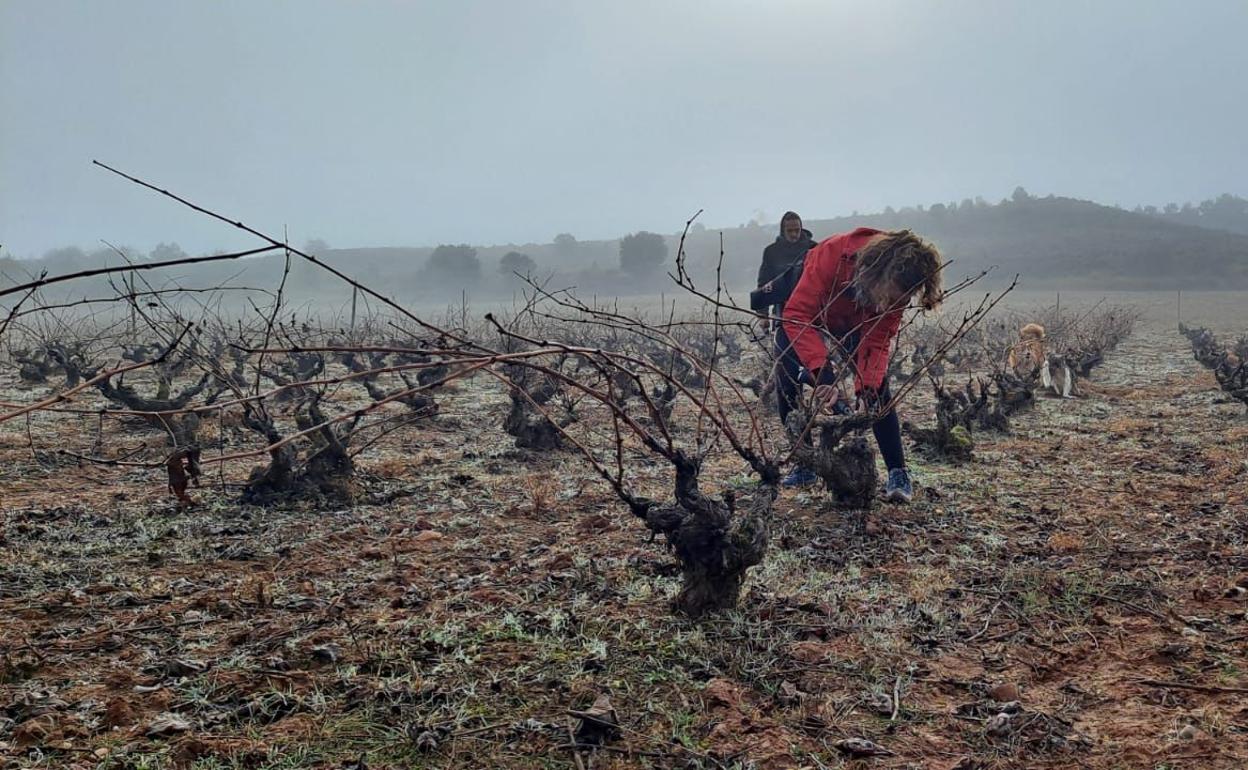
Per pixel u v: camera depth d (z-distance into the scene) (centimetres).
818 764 354
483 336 2264
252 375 1783
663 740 371
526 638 468
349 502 784
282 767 351
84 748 361
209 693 409
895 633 477
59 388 1697
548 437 1034
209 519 726
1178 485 831
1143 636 476
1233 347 2633
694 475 484
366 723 384
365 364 1830
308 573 589
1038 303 7519
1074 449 1041
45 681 423
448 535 684
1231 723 382
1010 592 542
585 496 811
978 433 1155
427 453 1037
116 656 453
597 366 446
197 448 471
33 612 514
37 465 944
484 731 377
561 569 585
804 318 702
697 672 430
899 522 700
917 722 390
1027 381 1407
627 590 536
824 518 707
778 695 409
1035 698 411
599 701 388
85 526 702
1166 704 402
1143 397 1573
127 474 912
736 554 482
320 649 446
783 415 793
